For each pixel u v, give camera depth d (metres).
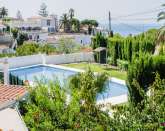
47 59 55.41
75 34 111.12
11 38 80.50
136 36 49.16
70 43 67.00
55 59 56.31
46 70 53.22
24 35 92.06
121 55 50.28
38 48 63.97
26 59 53.22
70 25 138.00
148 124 9.28
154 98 10.25
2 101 14.77
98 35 57.12
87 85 15.59
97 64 54.84
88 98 13.06
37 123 12.58
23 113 16.23
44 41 90.25
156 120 9.56
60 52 65.38
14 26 109.44
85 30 135.25
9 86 18.22
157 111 9.67
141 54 26.52
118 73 46.22
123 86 38.81
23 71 51.53
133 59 26.14
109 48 53.31
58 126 12.43
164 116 9.59
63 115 12.41
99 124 10.08
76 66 53.72
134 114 9.74
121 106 10.59
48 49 64.62
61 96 13.88
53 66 52.88
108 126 9.81
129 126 9.49
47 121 12.41
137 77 24.59
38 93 14.16
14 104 15.38
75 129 10.72
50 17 134.38
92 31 113.75
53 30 131.12
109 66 52.00
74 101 12.52
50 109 12.91
